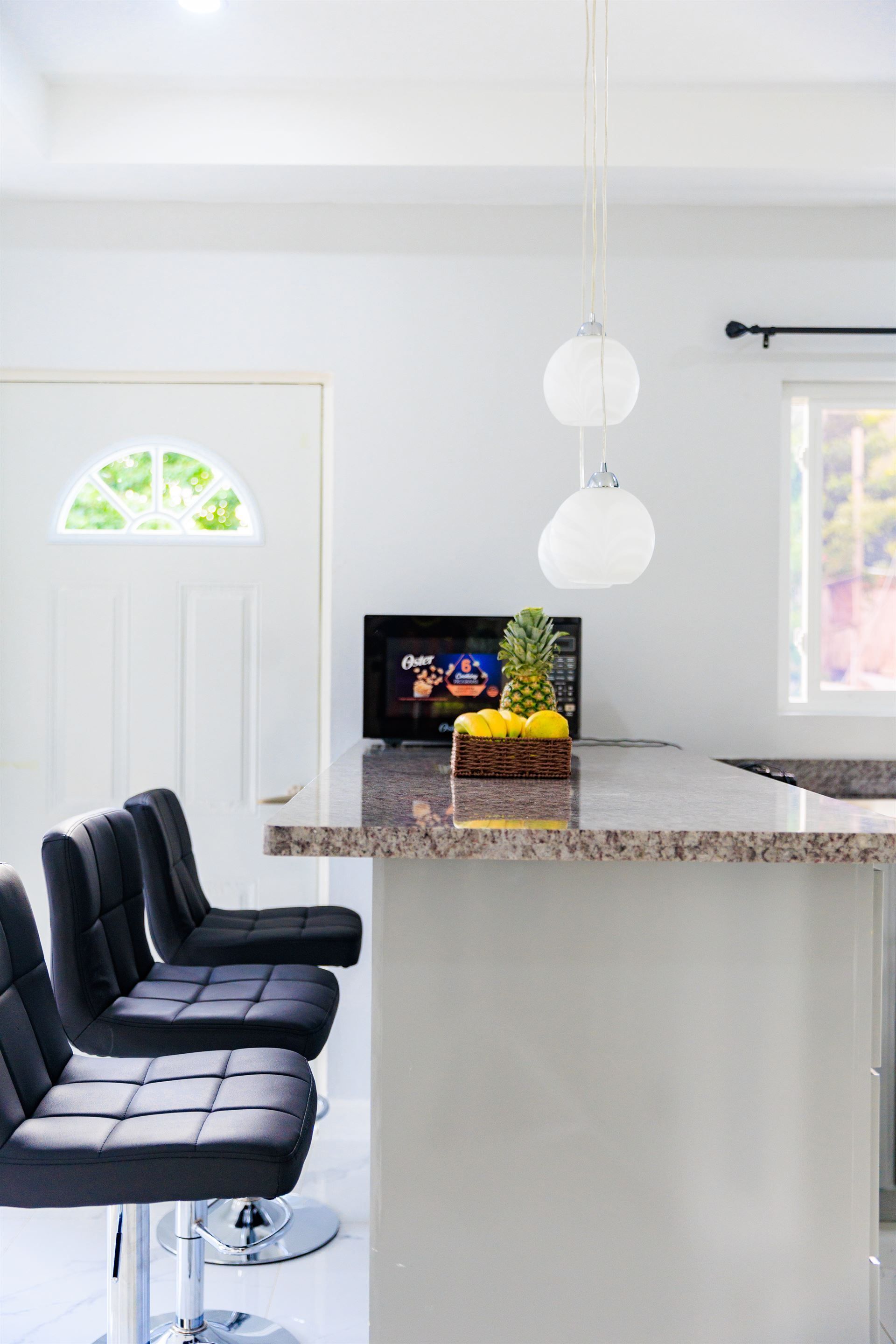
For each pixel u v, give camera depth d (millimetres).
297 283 2861
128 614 2918
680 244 2885
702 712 2896
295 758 2930
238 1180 1286
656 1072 1486
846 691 3002
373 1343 1481
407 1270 1480
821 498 2994
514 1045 1483
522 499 2873
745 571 2900
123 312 2852
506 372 2873
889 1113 2275
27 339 2844
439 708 2607
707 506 2895
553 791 1768
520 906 1482
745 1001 1488
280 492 2924
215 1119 1355
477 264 2871
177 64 2494
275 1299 2033
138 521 2926
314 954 2121
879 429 3002
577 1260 1484
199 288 2854
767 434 2898
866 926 1486
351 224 2861
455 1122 1483
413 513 2865
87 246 2848
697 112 2625
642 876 1484
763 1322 1489
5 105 2365
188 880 2232
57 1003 1669
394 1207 1482
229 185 2740
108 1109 1400
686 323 2891
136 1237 1631
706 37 2379
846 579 3006
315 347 2863
